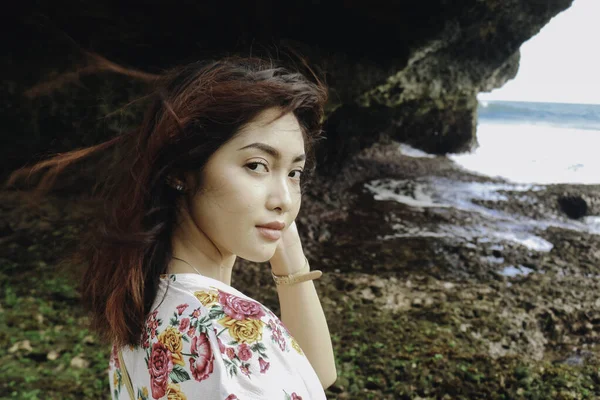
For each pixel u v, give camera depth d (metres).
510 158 16.33
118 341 0.89
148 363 0.82
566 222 9.95
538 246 8.45
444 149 16.23
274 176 0.85
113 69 1.07
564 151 19.12
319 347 1.12
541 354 5.23
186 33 7.95
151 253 0.87
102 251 0.95
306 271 1.14
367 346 5.11
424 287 6.73
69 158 1.02
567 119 39.22
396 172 13.11
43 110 7.44
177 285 0.84
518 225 9.51
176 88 0.88
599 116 41.12
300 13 8.66
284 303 1.14
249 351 0.76
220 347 0.75
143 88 7.50
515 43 13.16
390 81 9.95
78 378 4.16
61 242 6.50
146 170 0.85
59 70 7.44
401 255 7.89
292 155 0.85
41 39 7.42
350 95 9.67
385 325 5.61
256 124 0.82
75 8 7.18
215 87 0.82
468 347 5.18
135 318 0.85
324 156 11.35
